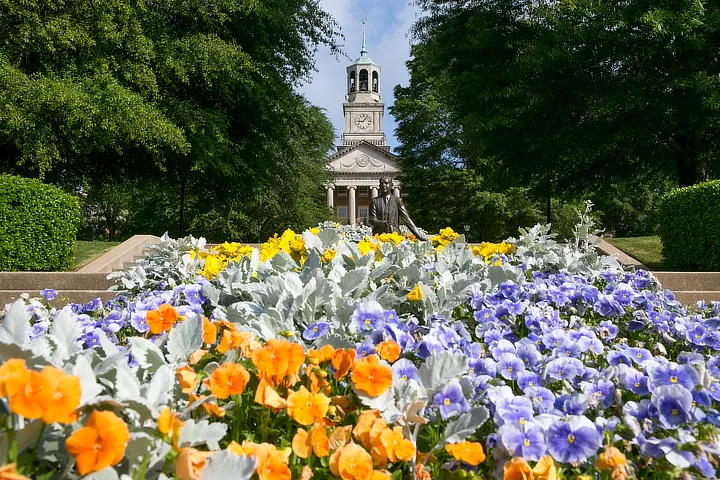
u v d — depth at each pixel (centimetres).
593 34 1261
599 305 302
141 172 1644
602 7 1247
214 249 611
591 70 1355
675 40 1231
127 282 395
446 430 149
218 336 226
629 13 1220
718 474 141
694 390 169
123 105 1109
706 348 257
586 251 542
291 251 421
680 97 1252
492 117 1538
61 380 106
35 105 1020
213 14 1400
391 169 6356
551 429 147
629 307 312
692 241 842
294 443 142
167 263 440
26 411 99
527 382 190
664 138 1417
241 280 312
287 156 2012
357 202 6769
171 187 2012
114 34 1137
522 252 520
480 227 2839
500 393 167
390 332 208
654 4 1216
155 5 1358
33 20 1069
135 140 1268
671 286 722
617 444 153
